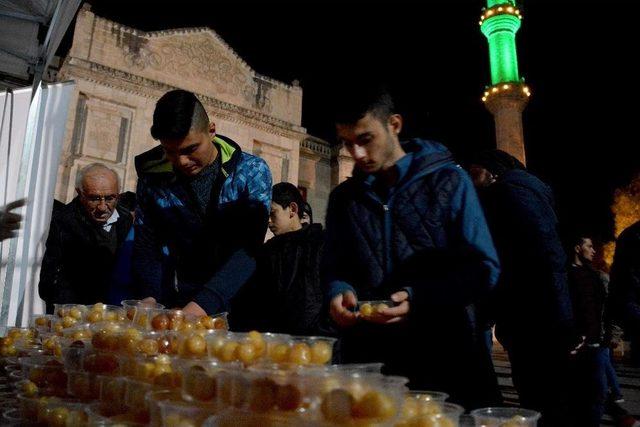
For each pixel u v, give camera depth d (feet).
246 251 9.84
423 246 7.22
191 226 10.43
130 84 50.52
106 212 13.52
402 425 4.43
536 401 10.64
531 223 10.60
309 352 5.40
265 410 4.11
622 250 11.96
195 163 9.60
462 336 7.32
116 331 6.39
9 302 12.70
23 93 13.48
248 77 60.18
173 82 54.29
